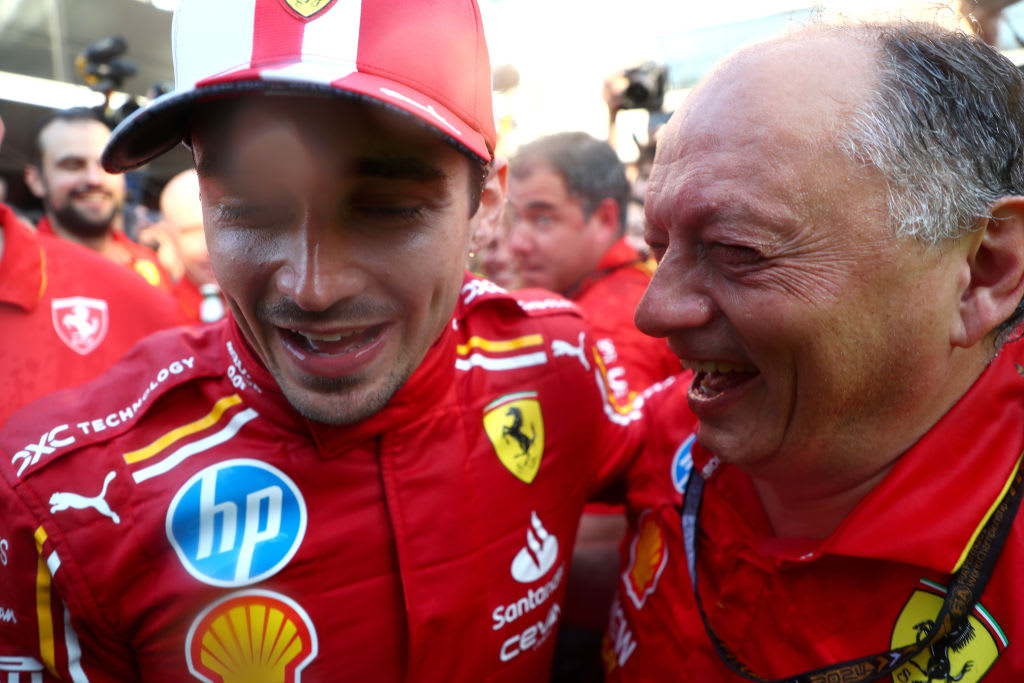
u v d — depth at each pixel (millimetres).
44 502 769
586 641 1167
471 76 772
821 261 680
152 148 740
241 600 803
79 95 5059
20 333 1663
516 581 938
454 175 740
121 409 839
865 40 713
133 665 834
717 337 756
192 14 733
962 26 811
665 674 921
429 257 735
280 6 702
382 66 693
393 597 851
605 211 2258
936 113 674
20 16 4922
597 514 1341
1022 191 722
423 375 854
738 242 696
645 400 1164
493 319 1015
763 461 803
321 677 828
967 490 732
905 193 667
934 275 688
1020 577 694
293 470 823
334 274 694
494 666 924
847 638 770
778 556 814
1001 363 795
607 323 1930
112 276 1854
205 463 815
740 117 701
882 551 731
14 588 782
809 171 670
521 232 2322
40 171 2797
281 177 664
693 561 886
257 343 777
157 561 793
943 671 710
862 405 734
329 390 759
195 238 3072
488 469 922
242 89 633
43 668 797
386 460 849
